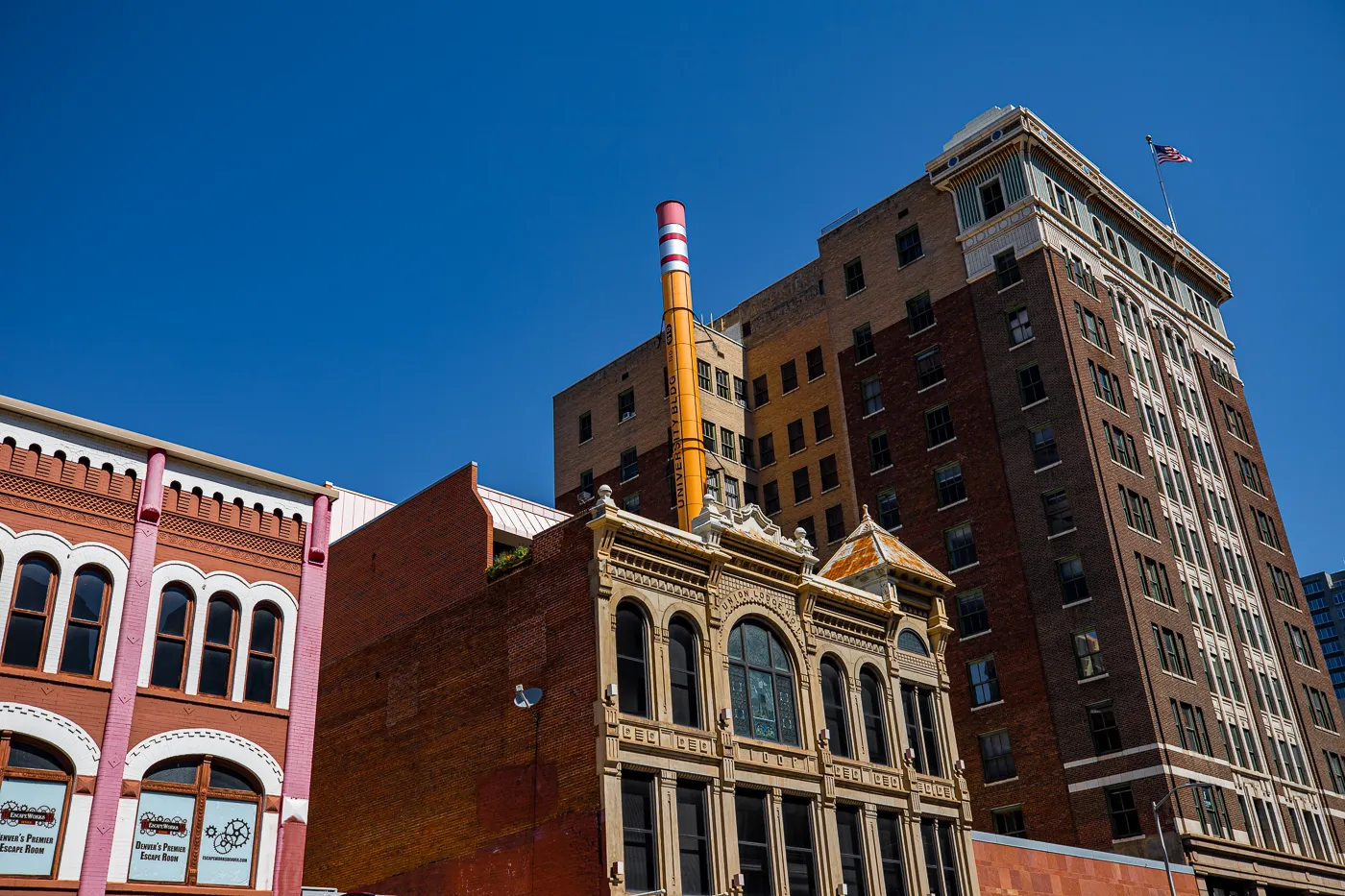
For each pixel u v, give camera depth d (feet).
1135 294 240.53
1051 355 210.79
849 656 128.47
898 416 231.71
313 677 95.50
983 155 229.86
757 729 114.62
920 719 134.82
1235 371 270.87
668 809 102.22
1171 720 181.88
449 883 109.60
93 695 83.30
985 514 210.38
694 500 205.98
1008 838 141.38
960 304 228.43
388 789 121.60
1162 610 194.90
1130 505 202.90
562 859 99.96
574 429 291.99
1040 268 217.15
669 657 109.70
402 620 129.59
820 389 255.09
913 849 124.47
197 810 85.92
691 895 101.50
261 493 97.96
